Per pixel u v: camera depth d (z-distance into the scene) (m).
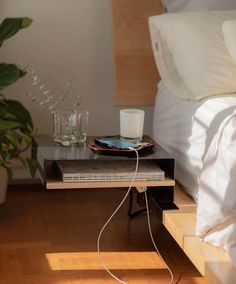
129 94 2.92
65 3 2.98
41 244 2.47
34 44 2.99
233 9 2.78
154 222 2.70
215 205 1.93
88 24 3.02
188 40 2.53
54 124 2.45
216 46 2.49
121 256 2.38
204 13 2.63
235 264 1.80
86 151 2.33
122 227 2.65
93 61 3.05
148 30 2.92
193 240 2.00
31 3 2.96
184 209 2.26
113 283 2.17
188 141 2.38
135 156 2.28
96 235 2.57
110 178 2.25
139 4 2.92
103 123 3.10
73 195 3.01
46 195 3.01
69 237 2.54
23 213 2.78
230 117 2.03
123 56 2.91
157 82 2.93
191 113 2.41
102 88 3.08
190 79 2.48
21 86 3.01
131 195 2.72
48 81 3.03
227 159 1.91
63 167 2.29
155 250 2.44
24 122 2.74
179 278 2.22
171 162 2.29
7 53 2.98
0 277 2.20
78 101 2.84
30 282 2.16
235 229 1.88
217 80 2.44
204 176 2.03
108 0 3.01
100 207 2.87
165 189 2.32
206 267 1.85
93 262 2.33
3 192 2.82
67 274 2.23
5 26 2.63
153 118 2.92
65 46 3.02
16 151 2.71
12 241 2.49
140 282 2.18
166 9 2.92
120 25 2.91
